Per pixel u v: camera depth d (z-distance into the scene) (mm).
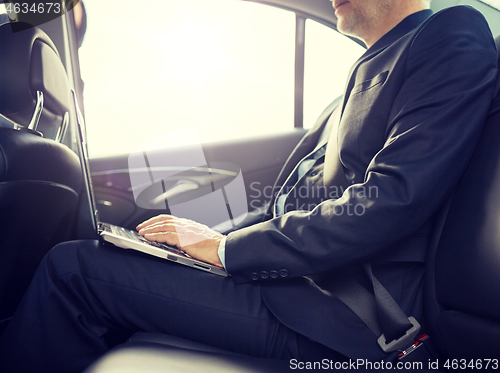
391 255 637
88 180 633
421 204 563
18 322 569
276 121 1704
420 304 635
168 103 1522
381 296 582
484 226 526
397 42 753
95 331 604
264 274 617
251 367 494
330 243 582
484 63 624
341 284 635
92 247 619
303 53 1691
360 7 876
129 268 605
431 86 621
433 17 701
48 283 583
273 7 1620
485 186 548
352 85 833
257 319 613
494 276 498
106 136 1479
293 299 623
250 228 655
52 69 963
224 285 637
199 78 1544
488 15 1146
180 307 601
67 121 1069
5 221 714
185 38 1505
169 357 492
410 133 590
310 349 604
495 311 493
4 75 868
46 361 566
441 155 564
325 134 1020
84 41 1413
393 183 571
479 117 584
